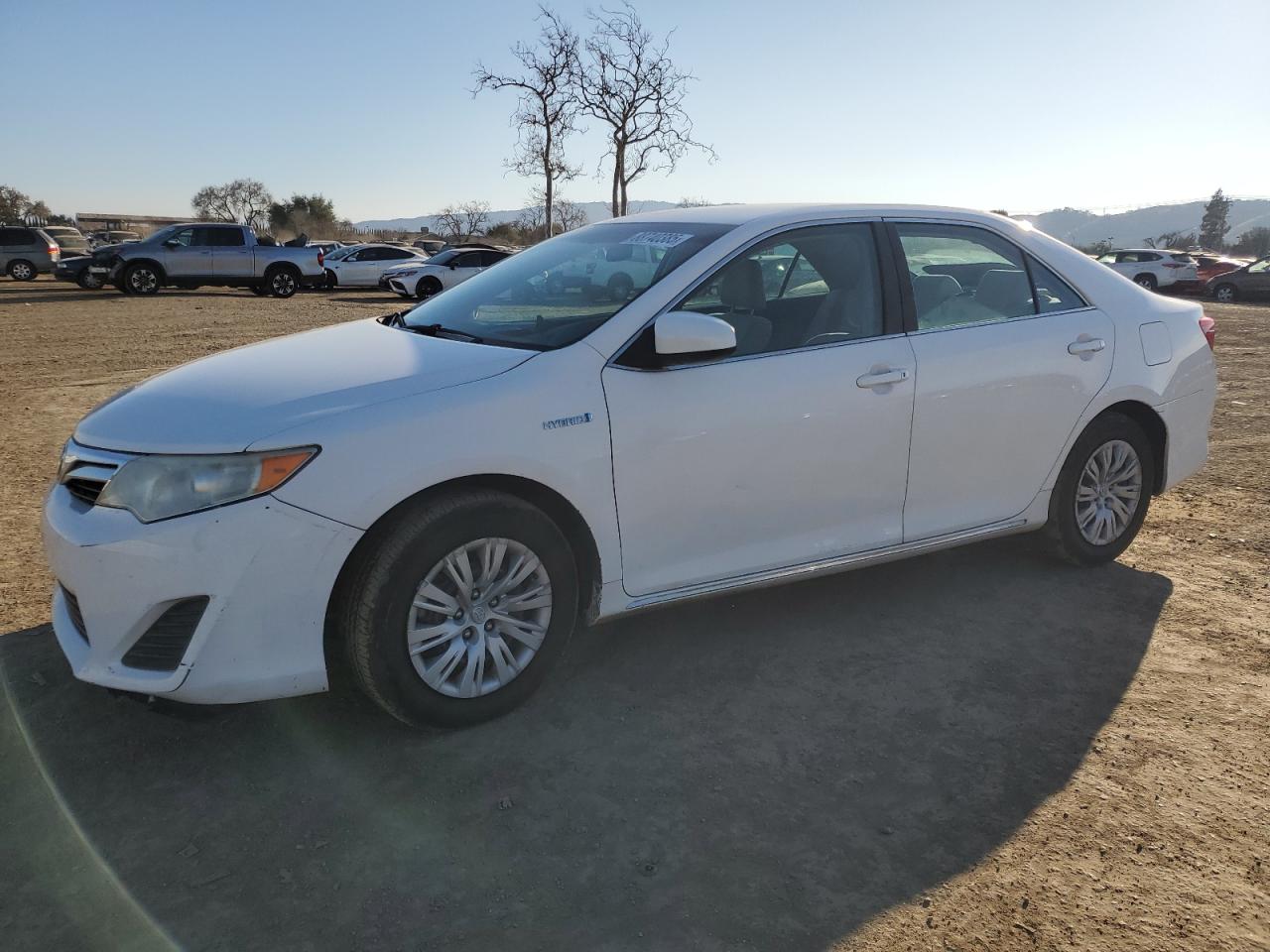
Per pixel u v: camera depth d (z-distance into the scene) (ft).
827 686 11.13
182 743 9.72
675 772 9.41
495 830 8.46
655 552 10.66
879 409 11.71
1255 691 11.14
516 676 10.11
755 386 10.89
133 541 8.49
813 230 12.01
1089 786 9.28
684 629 12.60
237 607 8.50
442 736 9.95
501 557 9.67
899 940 7.28
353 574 9.07
